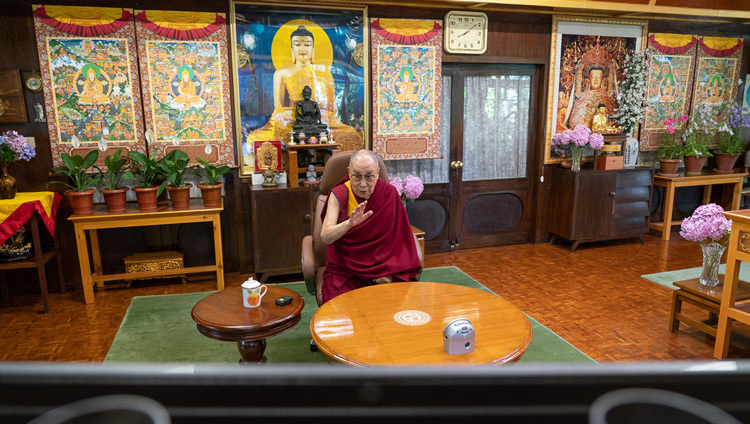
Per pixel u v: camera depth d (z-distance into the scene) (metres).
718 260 2.80
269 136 4.09
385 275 2.46
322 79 4.14
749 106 5.60
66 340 2.93
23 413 0.19
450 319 1.84
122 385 0.20
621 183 4.82
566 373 0.21
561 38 4.73
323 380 0.20
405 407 0.19
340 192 2.57
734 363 0.22
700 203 5.78
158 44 3.74
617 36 4.92
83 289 3.63
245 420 0.19
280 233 3.87
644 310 3.31
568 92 4.88
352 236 2.52
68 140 3.68
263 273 3.91
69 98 3.63
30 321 3.23
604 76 4.97
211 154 4.00
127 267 3.68
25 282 3.76
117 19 3.62
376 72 4.28
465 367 0.21
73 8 3.53
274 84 4.04
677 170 5.46
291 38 4.00
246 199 4.12
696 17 4.89
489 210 5.02
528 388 0.20
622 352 2.70
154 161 3.65
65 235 3.79
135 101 3.77
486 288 3.76
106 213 3.48
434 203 4.79
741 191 5.41
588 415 0.19
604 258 4.55
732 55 5.41
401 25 4.27
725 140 5.38
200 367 0.21
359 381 0.20
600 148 4.74
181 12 3.74
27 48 3.51
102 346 2.85
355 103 4.26
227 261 4.20
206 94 3.90
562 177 4.84
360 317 1.87
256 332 2.05
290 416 0.19
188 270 3.72
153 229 3.98
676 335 2.92
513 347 1.61
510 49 4.63
